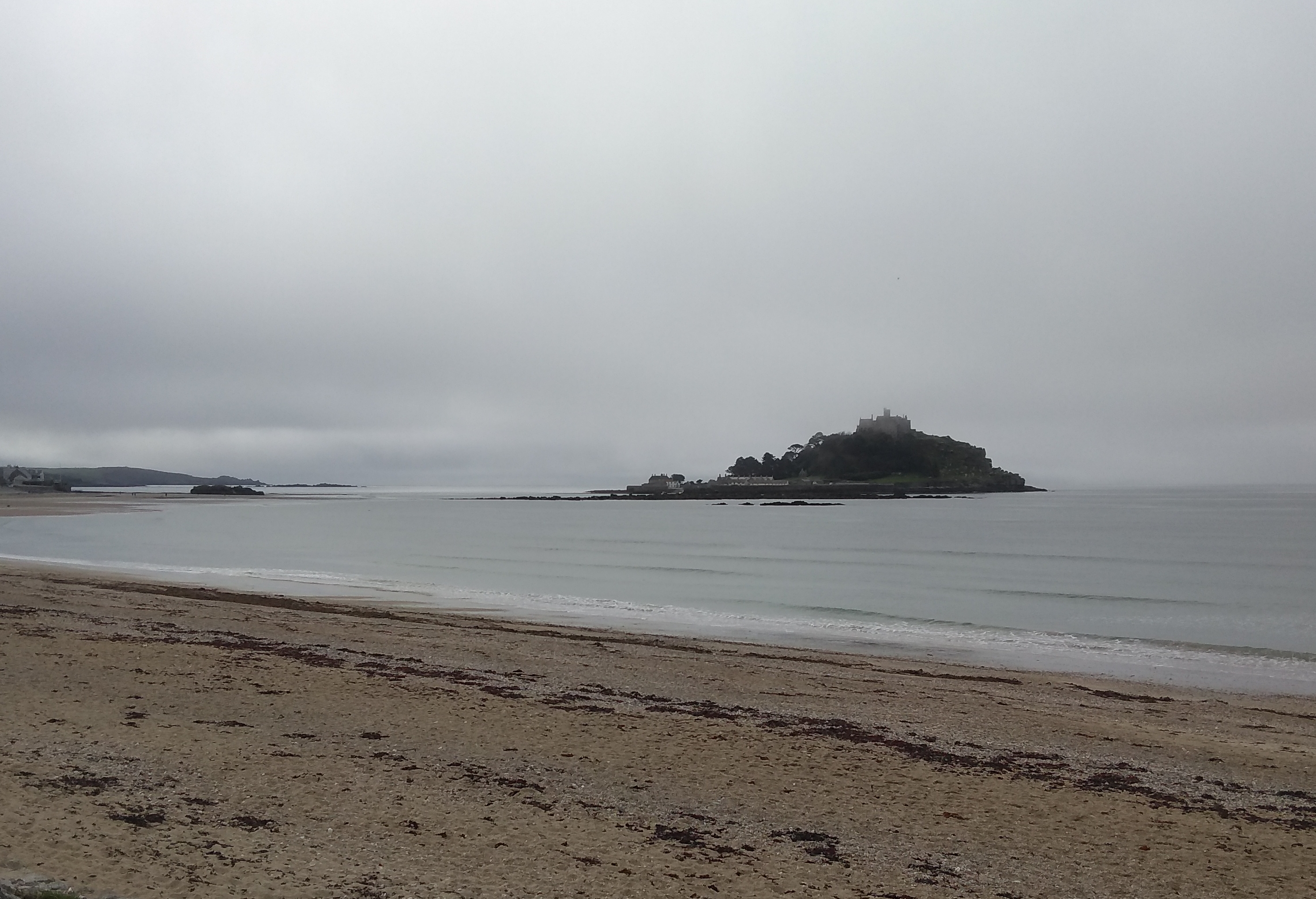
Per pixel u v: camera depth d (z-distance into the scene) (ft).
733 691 50.37
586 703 45.11
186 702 40.14
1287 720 49.11
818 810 29.78
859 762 35.70
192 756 31.17
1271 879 25.41
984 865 25.63
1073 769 36.58
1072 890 24.14
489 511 461.78
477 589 114.01
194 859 21.70
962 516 376.27
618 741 37.14
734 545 207.31
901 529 276.82
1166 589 121.60
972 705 49.16
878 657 69.21
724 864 24.34
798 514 400.47
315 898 20.02
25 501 451.12
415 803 27.81
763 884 23.08
